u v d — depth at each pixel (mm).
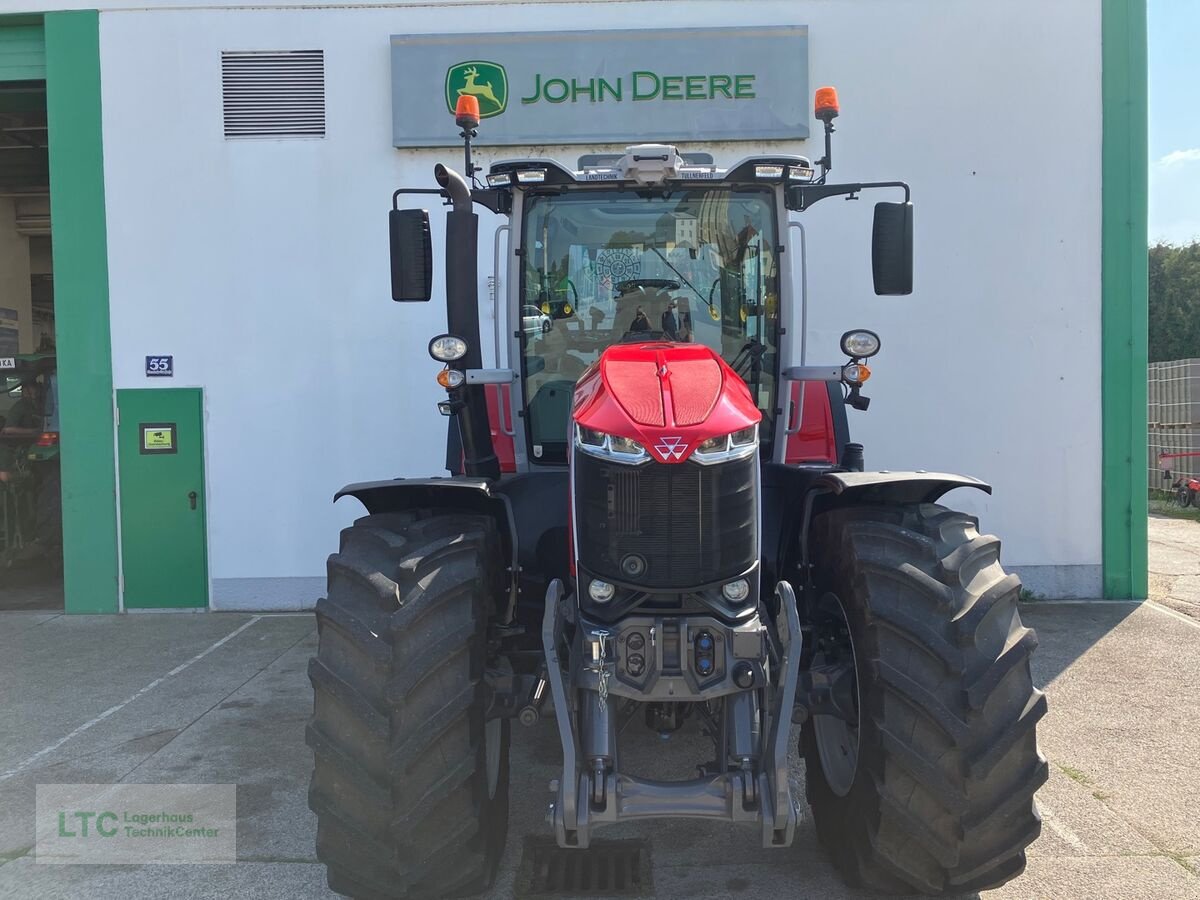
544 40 7258
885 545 3041
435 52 7230
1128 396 7184
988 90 7172
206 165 7285
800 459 5168
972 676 2797
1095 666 5664
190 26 7250
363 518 3320
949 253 7230
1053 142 7164
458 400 3705
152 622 7133
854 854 3133
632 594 2877
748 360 4062
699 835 3723
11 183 12328
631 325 3980
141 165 7293
